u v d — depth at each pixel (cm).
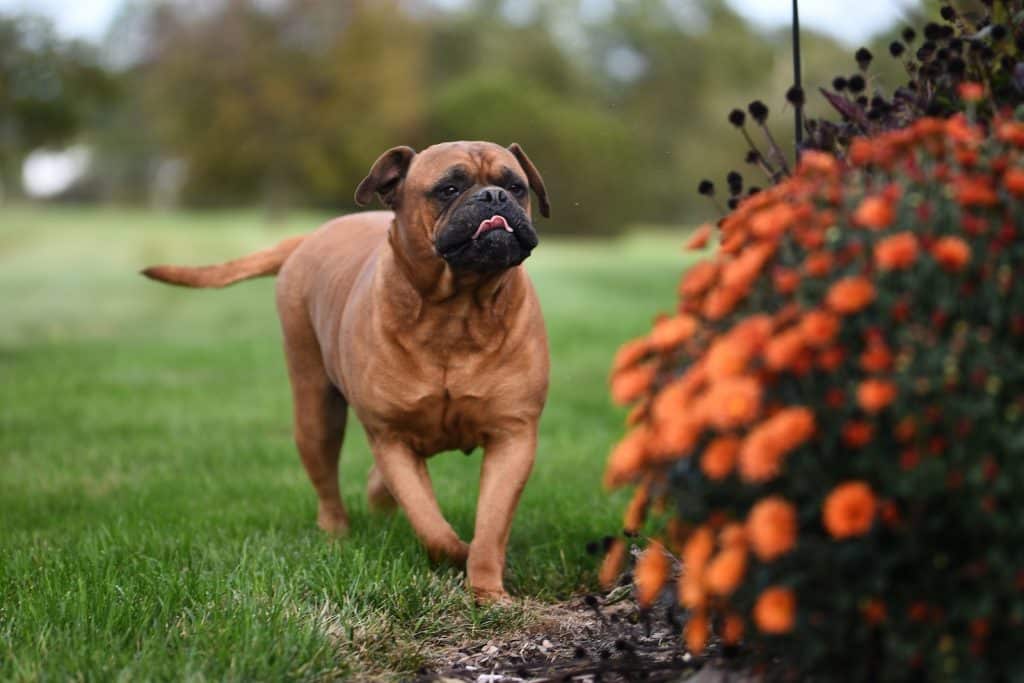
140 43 6888
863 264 341
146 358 1836
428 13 7862
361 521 740
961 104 470
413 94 6612
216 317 2619
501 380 592
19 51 3142
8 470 959
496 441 607
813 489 332
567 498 775
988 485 310
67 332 2319
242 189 6688
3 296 3008
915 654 324
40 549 643
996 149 377
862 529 305
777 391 340
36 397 1395
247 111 6322
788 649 362
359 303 614
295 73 6388
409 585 560
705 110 8131
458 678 484
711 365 338
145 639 478
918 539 322
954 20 521
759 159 517
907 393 312
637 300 2750
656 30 8838
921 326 324
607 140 6556
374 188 603
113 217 6181
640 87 8750
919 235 340
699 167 7669
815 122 514
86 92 3284
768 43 8688
